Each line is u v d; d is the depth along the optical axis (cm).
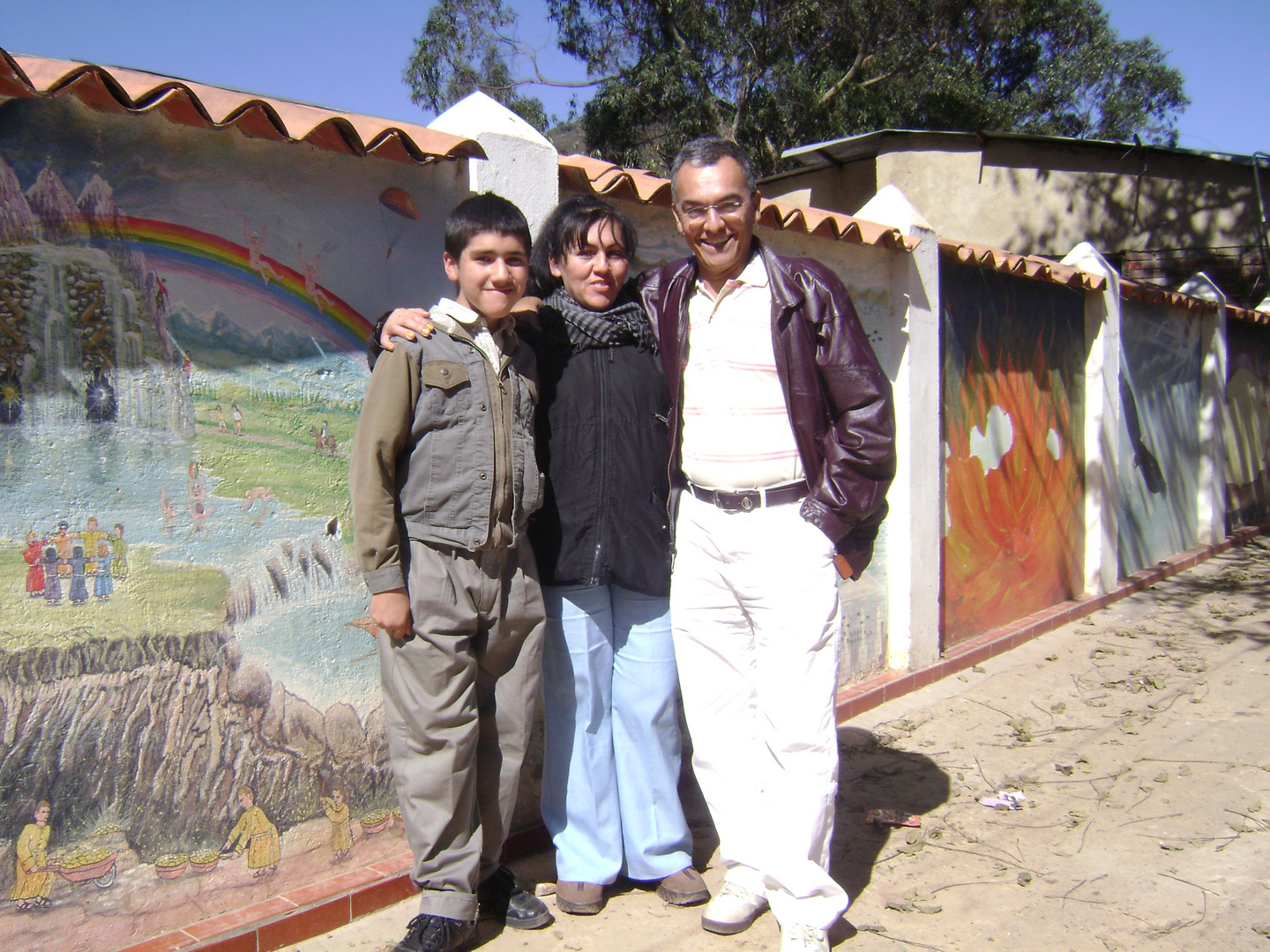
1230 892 304
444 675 250
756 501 270
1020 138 1195
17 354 228
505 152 312
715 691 289
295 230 272
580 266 274
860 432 260
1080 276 668
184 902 259
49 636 234
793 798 270
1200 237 1147
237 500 264
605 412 279
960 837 349
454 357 249
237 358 263
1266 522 1060
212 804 262
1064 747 437
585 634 288
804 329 264
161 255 248
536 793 341
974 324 583
